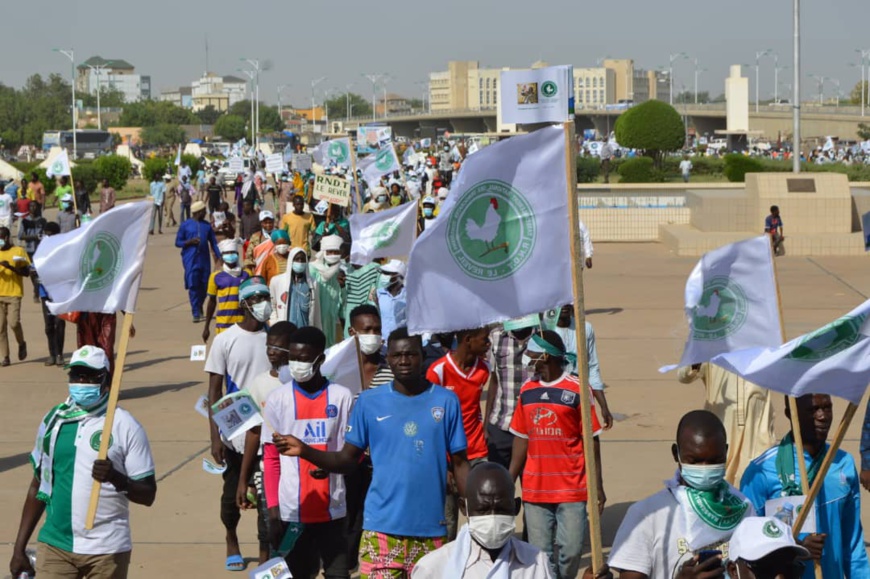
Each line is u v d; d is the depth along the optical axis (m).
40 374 14.05
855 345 4.56
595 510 4.36
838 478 5.08
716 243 27.03
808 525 4.97
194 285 17.97
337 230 16.31
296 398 6.12
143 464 5.46
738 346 5.48
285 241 13.45
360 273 11.55
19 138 171.00
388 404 5.63
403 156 45.84
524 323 7.06
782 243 26.03
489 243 4.74
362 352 7.32
